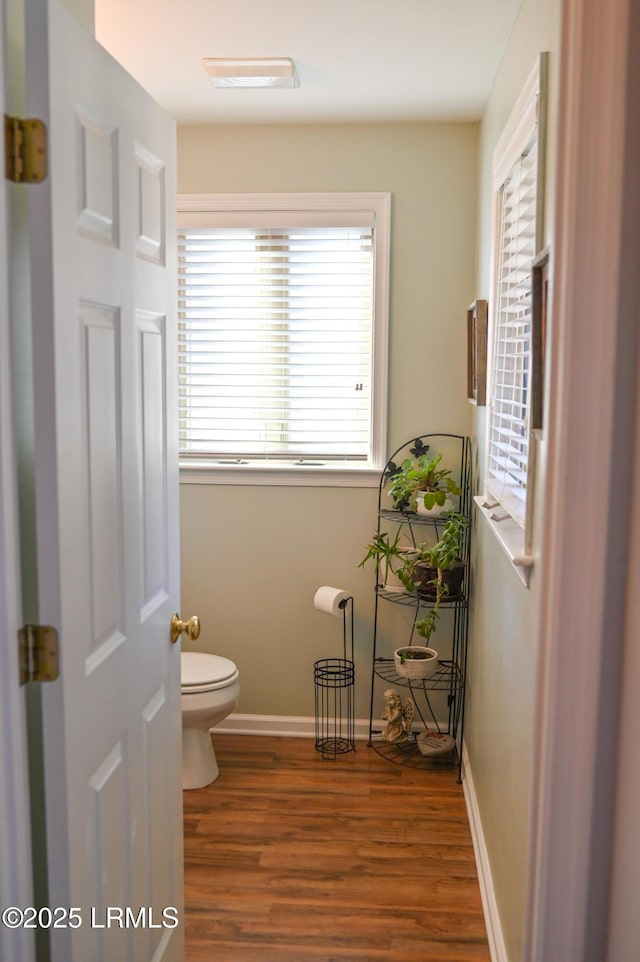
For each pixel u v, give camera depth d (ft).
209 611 13.05
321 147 12.26
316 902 8.85
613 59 4.68
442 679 12.57
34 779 4.76
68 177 4.36
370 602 12.84
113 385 5.16
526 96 7.11
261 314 12.78
